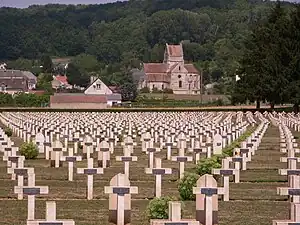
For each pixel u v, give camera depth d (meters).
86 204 41.06
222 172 42.72
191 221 27.48
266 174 55.44
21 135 93.75
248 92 184.25
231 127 93.06
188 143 75.50
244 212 39.06
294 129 108.69
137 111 183.75
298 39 181.88
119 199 33.72
